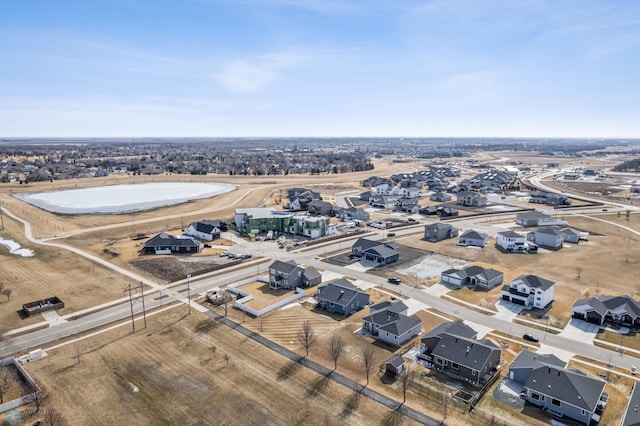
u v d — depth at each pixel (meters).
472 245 99.19
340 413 39.66
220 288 72.06
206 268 82.00
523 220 120.00
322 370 46.94
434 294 69.38
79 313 61.72
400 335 52.97
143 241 103.81
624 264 83.25
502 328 57.50
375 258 87.31
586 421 38.34
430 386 44.31
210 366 47.72
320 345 52.72
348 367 47.69
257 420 38.78
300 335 54.97
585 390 40.06
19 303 65.00
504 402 41.97
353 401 41.47
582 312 59.66
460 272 74.38
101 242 101.81
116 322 58.94
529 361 46.25
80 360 49.09
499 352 48.03
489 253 92.56
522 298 64.75
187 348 51.78
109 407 40.81
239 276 78.12
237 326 57.84
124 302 65.75
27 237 104.31
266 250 95.50
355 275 78.62
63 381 44.94
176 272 79.69
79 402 41.53
